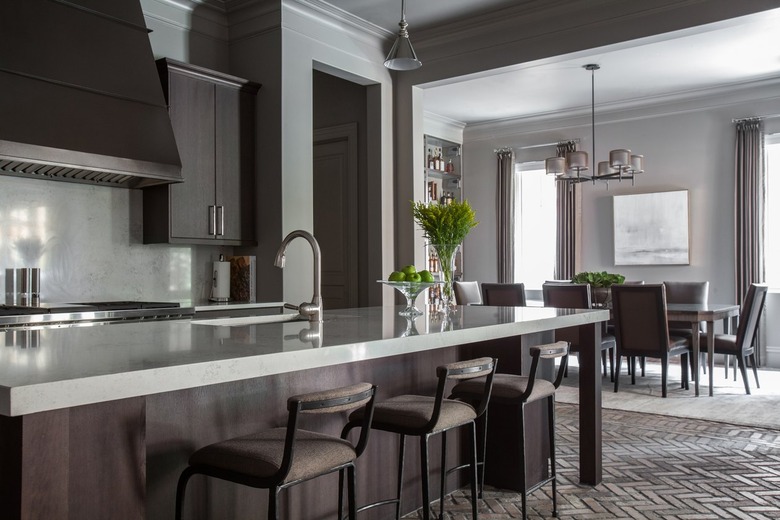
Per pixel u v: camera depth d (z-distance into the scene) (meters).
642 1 4.67
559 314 3.27
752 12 4.27
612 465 3.75
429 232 3.44
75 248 4.29
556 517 2.95
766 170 7.34
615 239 8.18
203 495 2.09
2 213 3.95
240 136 4.90
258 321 3.05
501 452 3.32
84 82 3.80
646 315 5.68
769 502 3.15
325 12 5.13
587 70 6.72
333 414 2.55
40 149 3.46
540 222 9.05
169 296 4.79
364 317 3.04
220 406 2.13
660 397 5.70
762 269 7.23
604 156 8.30
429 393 3.06
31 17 3.67
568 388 6.14
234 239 4.85
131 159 3.89
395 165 5.95
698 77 7.00
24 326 3.37
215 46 5.11
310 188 5.09
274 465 1.72
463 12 5.23
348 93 6.13
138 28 4.23
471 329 2.52
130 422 1.54
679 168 7.77
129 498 1.53
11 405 1.21
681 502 3.15
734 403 5.43
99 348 1.80
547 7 5.02
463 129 9.36
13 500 1.34
